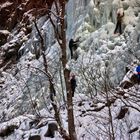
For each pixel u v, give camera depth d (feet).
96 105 37.40
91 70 43.14
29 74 68.80
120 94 32.22
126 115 33.32
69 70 20.72
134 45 45.47
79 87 44.93
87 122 35.53
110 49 48.93
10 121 40.93
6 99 69.00
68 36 61.05
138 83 38.14
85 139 32.89
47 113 39.22
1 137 39.70
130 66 42.50
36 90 57.06
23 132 37.83
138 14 49.57
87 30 55.31
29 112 53.57
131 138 29.43
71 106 20.29
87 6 59.57
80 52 52.49
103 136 31.27
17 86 69.97
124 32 48.75
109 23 51.83
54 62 56.70
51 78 21.83
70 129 20.11
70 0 66.13
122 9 50.75
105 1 54.75
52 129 35.01
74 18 62.08
